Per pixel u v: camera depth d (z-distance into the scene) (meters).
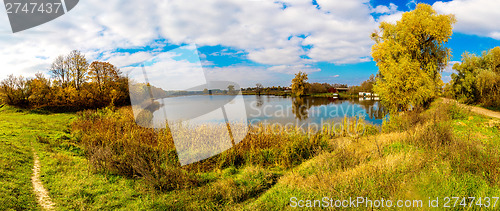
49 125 14.20
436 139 7.25
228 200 5.56
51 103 24.84
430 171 5.29
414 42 21.33
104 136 10.60
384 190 4.66
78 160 8.24
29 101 24.53
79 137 11.62
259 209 4.89
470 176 5.07
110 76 24.52
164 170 6.44
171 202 5.40
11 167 6.46
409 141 8.10
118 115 14.16
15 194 5.14
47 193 5.58
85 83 27.16
